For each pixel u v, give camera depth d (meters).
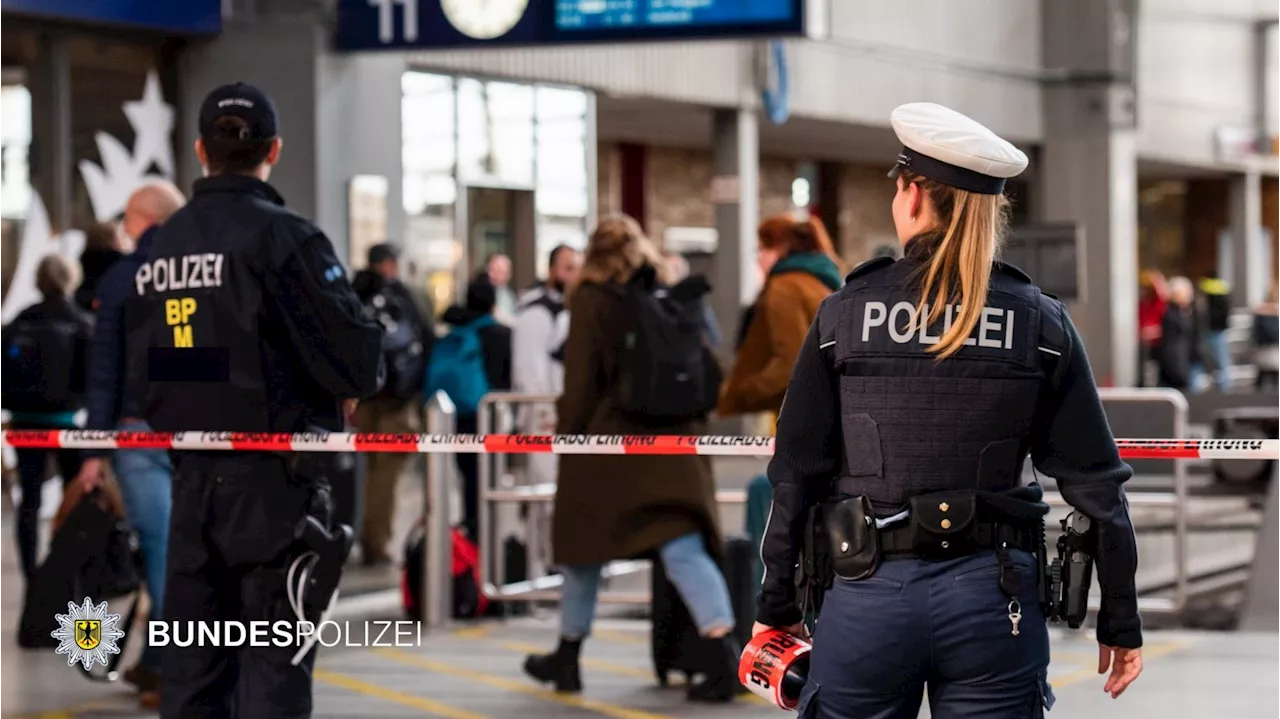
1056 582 6.17
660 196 44.31
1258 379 50.75
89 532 12.30
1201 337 49.53
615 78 31.70
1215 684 12.63
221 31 23.42
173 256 8.42
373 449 8.38
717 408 12.07
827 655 6.15
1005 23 44.44
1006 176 6.14
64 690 12.35
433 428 15.09
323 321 8.29
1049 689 6.22
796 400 6.31
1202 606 16.58
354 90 24.38
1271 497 15.98
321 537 8.24
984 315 6.08
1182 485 15.56
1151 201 66.75
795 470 6.31
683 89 33.25
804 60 36.59
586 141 31.62
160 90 23.25
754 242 35.62
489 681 12.82
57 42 21.97
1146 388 47.72
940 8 41.50
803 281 11.98
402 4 23.00
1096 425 6.17
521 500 15.52
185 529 8.38
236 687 8.37
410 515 22.30
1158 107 53.16
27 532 14.70
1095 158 46.69
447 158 28.31
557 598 15.43
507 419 16.06
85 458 12.02
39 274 14.16
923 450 6.07
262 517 8.27
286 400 8.41
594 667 13.35
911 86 40.28
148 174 23.11
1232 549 20.34
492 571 15.75
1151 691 12.39
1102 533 6.15
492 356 18.38
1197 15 55.06
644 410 11.45
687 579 11.72
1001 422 6.07
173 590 8.42
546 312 17.98
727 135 35.09
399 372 18.00
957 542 6.01
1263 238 65.44
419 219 27.80
